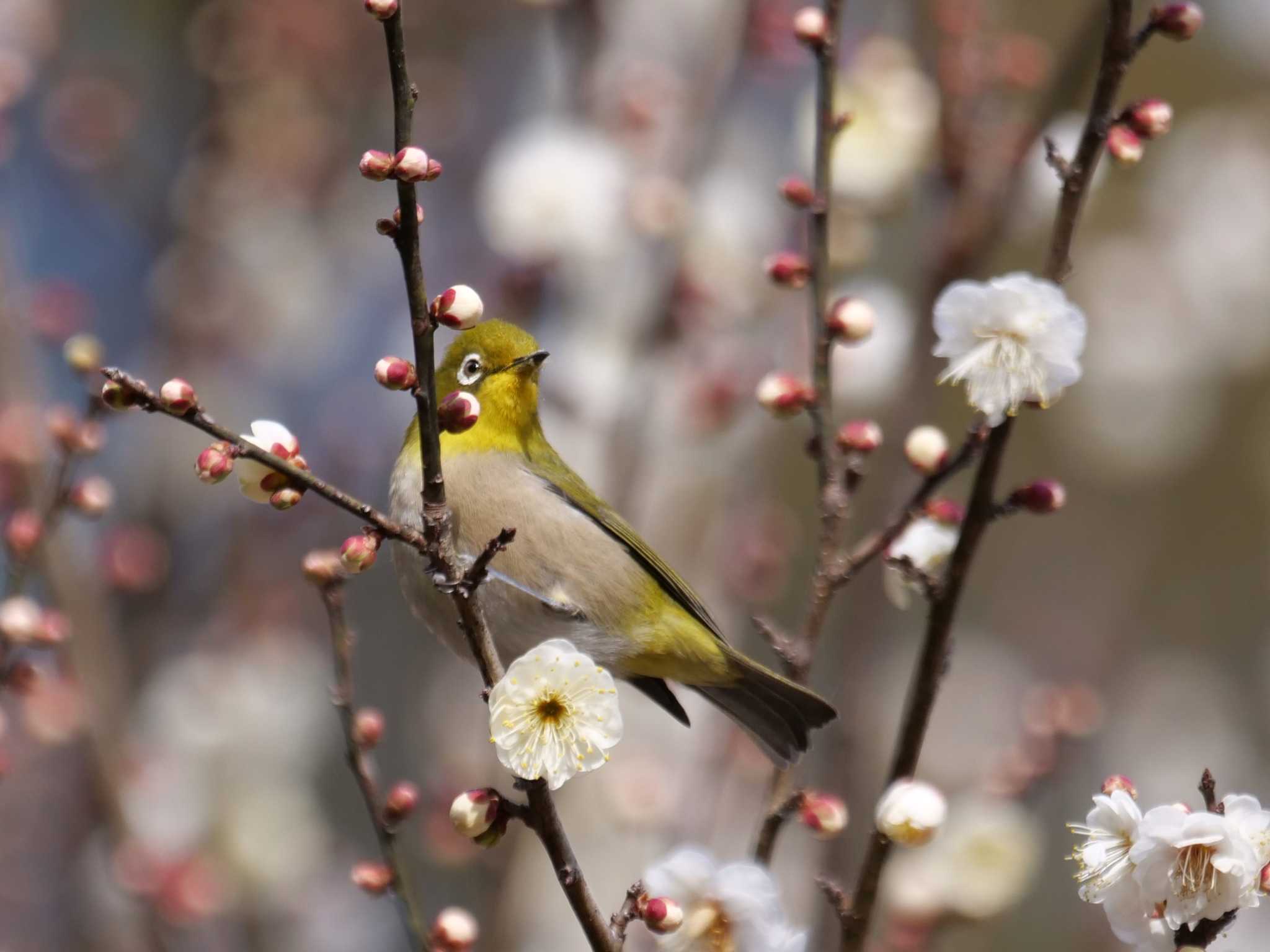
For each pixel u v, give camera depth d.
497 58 15.12
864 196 9.74
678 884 5.81
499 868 10.30
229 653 12.33
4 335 10.45
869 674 8.88
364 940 12.65
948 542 7.13
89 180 13.59
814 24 6.98
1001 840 8.45
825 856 8.64
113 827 9.95
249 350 13.46
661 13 12.29
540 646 5.64
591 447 11.23
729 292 11.46
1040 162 9.42
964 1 9.87
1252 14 16.95
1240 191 16.66
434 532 5.58
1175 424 16.53
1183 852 5.17
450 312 5.38
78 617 10.38
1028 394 5.92
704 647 8.57
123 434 12.72
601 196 11.33
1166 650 15.96
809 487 14.30
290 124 13.54
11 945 11.19
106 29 14.28
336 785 13.90
